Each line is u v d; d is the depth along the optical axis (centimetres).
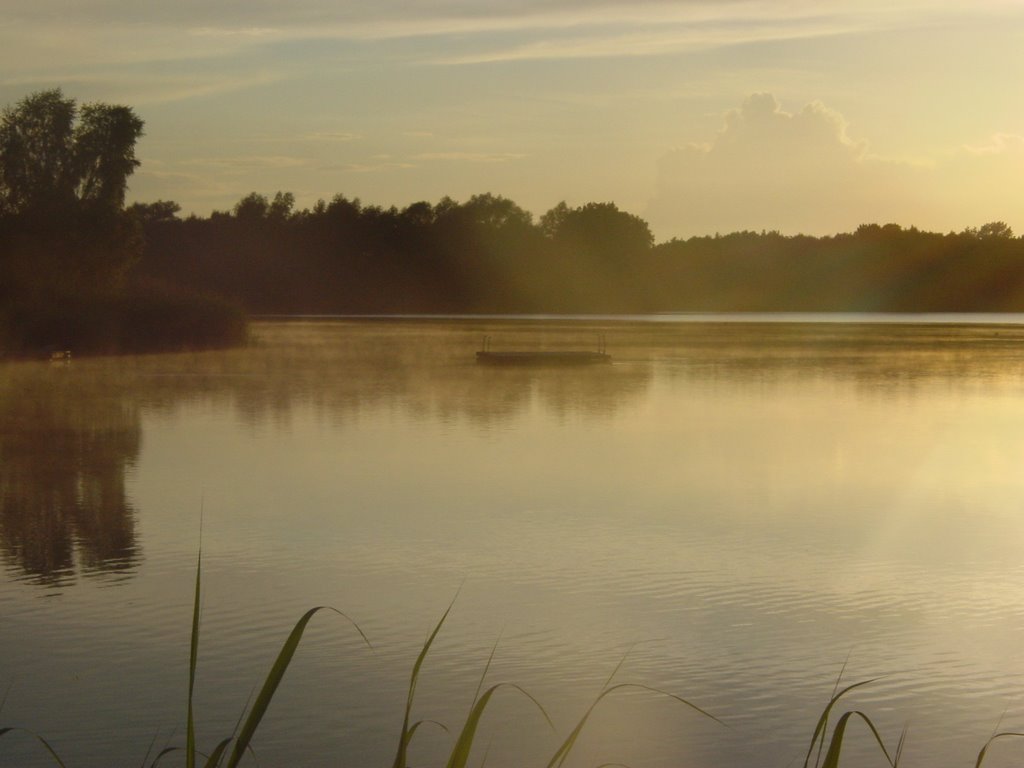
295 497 1914
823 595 1295
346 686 1016
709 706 973
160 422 3014
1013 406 3459
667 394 3825
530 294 15925
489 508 1812
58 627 1175
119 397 3681
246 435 2744
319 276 14838
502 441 2628
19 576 1383
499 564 1439
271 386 4078
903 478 2109
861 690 1005
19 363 5197
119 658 1084
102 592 1307
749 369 4997
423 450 2477
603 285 16475
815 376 4603
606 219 16575
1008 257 17738
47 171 6512
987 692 1002
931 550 1517
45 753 881
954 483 2059
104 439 2678
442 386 4084
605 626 1178
